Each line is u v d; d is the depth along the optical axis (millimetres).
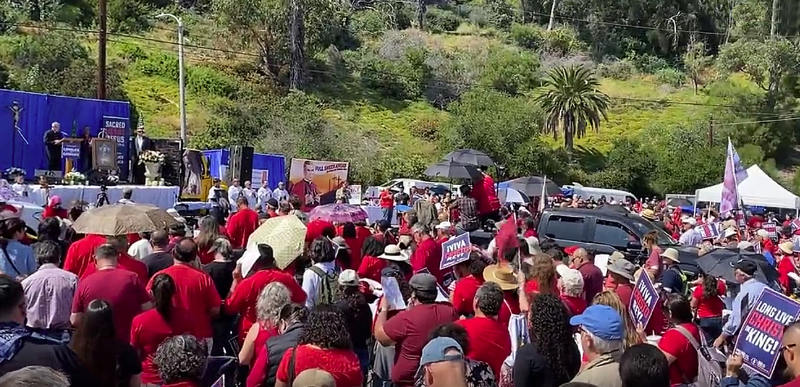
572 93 59438
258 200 23750
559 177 55344
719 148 59156
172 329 5965
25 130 21500
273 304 5938
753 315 5762
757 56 66188
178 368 4684
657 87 75375
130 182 22750
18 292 4734
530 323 5355
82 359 4605
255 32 55312
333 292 7574
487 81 66938
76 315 6008
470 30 82250
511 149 54500
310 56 59406
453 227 11758
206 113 45594
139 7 56250
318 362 4887
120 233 8344
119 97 42375
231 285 8031
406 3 81688
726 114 65562
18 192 16531
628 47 85312
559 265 8039
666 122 66562
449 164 17609
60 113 22125
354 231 10555
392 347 7258
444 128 55094
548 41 81625
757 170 29812
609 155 58750
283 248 8242
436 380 4320
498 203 15703
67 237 9500
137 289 6270
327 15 59156
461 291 7465
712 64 79312
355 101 58156
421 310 6152
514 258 7883
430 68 65812
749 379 5785
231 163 26672
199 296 6559
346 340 5023
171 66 49469
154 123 42344
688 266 15172
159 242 7926
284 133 45969
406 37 71312
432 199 21625
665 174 57312
